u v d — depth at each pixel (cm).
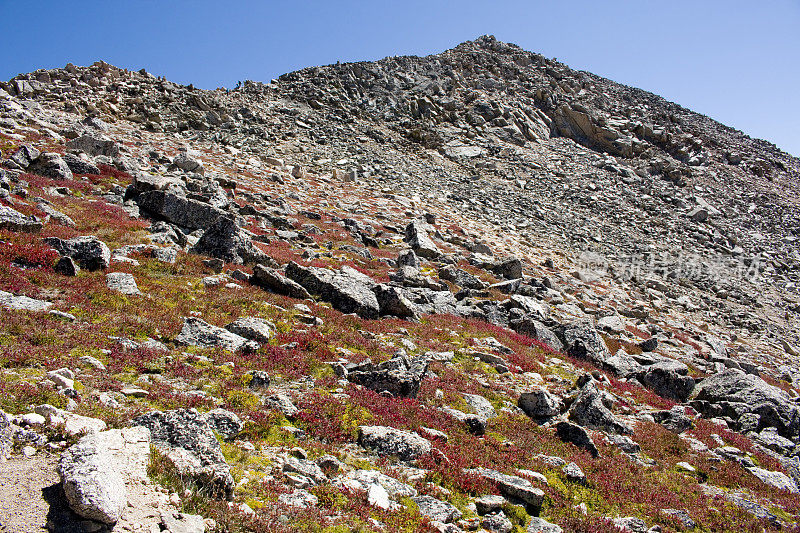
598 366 2609
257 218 3528
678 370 2598
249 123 7081
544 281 4109
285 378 1409
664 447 1739
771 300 5778
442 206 5978
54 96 5856
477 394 1725
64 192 2802
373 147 7438
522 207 6681
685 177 9175
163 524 659
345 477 994
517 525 1027
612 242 6219
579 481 1330
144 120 6156
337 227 3994
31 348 1154
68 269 1708
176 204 2852
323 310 2114
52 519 615
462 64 11238
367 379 1531
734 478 1616
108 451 710
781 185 10312
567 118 10238
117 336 1380
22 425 777
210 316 1697
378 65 10162
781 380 3528
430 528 880
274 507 813
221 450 909
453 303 2797
